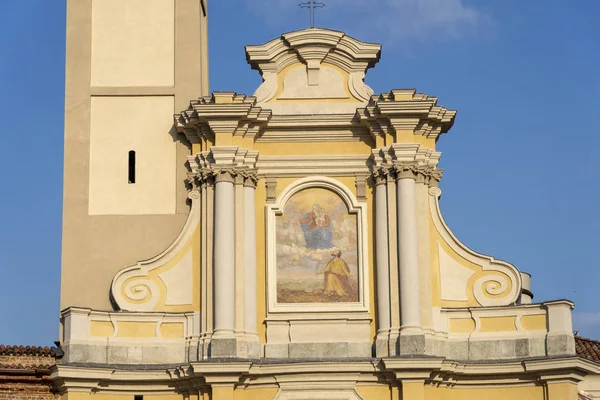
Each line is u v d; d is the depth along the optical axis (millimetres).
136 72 53938
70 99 53562
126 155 53156
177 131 52719
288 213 51719
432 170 51750
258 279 51062
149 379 49562
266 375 49406
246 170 51281
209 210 51188
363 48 52625
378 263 50875
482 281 51281
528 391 49969
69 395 49031
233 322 49875
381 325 50281
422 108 51125
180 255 51312
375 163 51594
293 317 50625
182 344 50500
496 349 50406
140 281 51125
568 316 50188
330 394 49469
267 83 52781
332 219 51688
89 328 50031
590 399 56625
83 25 54312
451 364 49469
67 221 52406
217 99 51531
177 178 52875
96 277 52031
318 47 52719
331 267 51219
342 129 52188
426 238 51062
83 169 52938
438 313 50812
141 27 54406
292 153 52094
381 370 49312
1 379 48875
